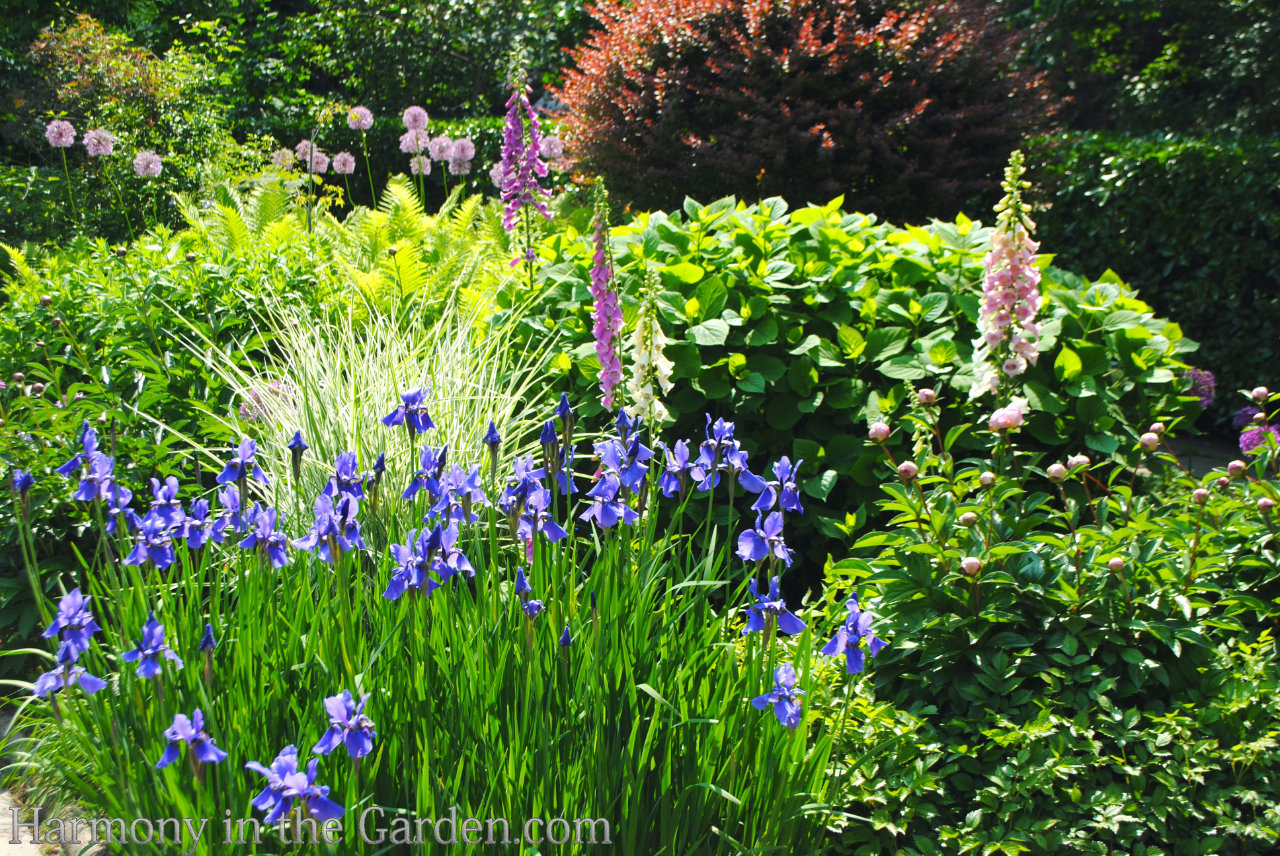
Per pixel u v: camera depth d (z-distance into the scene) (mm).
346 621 2119
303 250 5762
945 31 6812
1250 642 2688
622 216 7641
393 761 1924
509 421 4000
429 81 16922
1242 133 12125
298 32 16766
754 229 4699
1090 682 2486
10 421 3844
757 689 2119
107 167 10102
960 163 6762
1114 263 7969
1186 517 2889
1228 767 2389
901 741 2395
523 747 1902
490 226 7496
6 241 9781
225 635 2246
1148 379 4004
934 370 3857
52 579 3412
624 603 2264
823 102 6836
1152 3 12664
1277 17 11734
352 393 3799
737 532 3904
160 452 3793
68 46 11219
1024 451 3889
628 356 3975
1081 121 15094
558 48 16125
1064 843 2186
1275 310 7094
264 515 2236
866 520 3830
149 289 4668
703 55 7066
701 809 1965
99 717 2020
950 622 2539
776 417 4055
